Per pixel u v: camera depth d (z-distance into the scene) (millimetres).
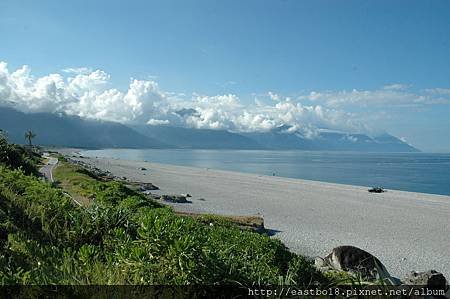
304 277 12578
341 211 39812
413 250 24469
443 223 34531
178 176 83875
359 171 130125
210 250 8086
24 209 11797
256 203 44062
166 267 7504
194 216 26203
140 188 53250
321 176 106438
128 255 7984
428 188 76125
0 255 7832
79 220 11117
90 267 7859
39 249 8820
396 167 157875
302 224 31984
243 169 136000
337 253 16641
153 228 7914
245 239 14250
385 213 39375
